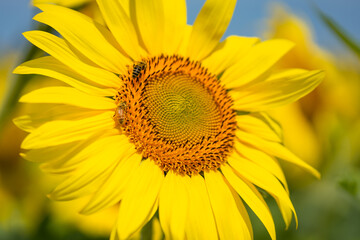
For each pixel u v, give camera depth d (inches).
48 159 20.2
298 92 23.0
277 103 23.0
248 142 22.7
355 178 24.1
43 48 20.4
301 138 27.0
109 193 20.3
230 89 23.2
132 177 20.9
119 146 21.1
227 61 23.1
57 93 20.4
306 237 27.6
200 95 22.4
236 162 22.2
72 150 20.5
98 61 21.3
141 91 21.9
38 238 25.5
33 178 26.2
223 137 22.4
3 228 25.7
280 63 28.1
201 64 23.0
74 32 21.0
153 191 20.9
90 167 20.5
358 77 29.4
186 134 21.9
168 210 20.6
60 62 21.0
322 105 28.4
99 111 21.2
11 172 26.3
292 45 23.1
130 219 20.1
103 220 26.1
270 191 21.5
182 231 20.2
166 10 22.2
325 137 27.6
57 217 25.7
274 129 23.1
